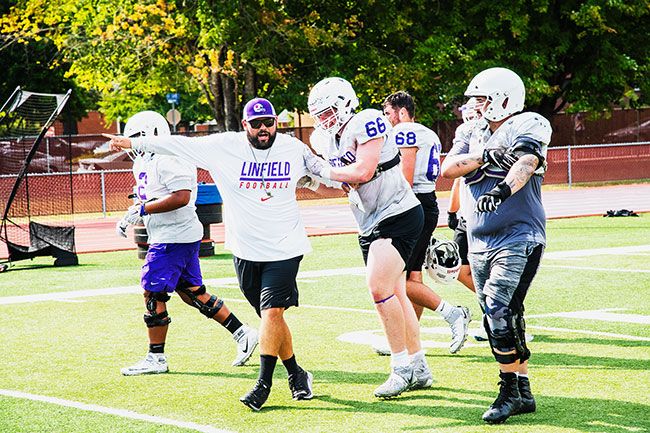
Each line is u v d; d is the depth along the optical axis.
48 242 41.41
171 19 70.44
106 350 22.72
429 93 80.62
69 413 16.89
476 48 80.69
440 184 79.25
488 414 15.58
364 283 33.06
